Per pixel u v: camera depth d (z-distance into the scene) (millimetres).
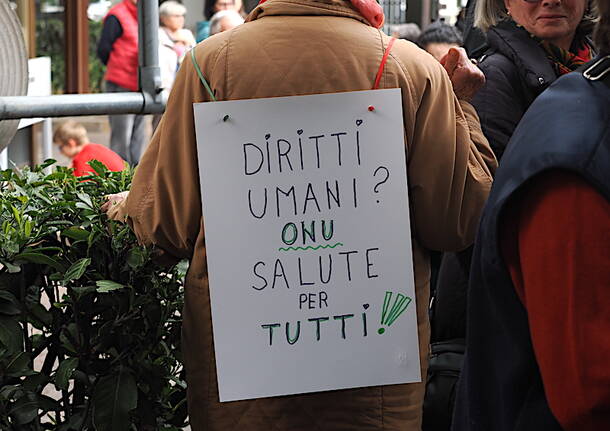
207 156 2129
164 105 3207
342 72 2146
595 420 1413
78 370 2467
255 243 2145
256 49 2164
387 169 2145
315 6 2195
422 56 2230
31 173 2691
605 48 1577
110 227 2422
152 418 2506
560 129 1489
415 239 2273
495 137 2764
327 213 2145
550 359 1446
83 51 11414
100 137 12125
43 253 2463
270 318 2156
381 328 2176
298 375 2168
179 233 2268
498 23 2969
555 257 1448
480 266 1610
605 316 1413
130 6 8859
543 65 2807
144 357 2473
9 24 3109
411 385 2256
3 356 2336
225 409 2256
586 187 1445
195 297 2254
